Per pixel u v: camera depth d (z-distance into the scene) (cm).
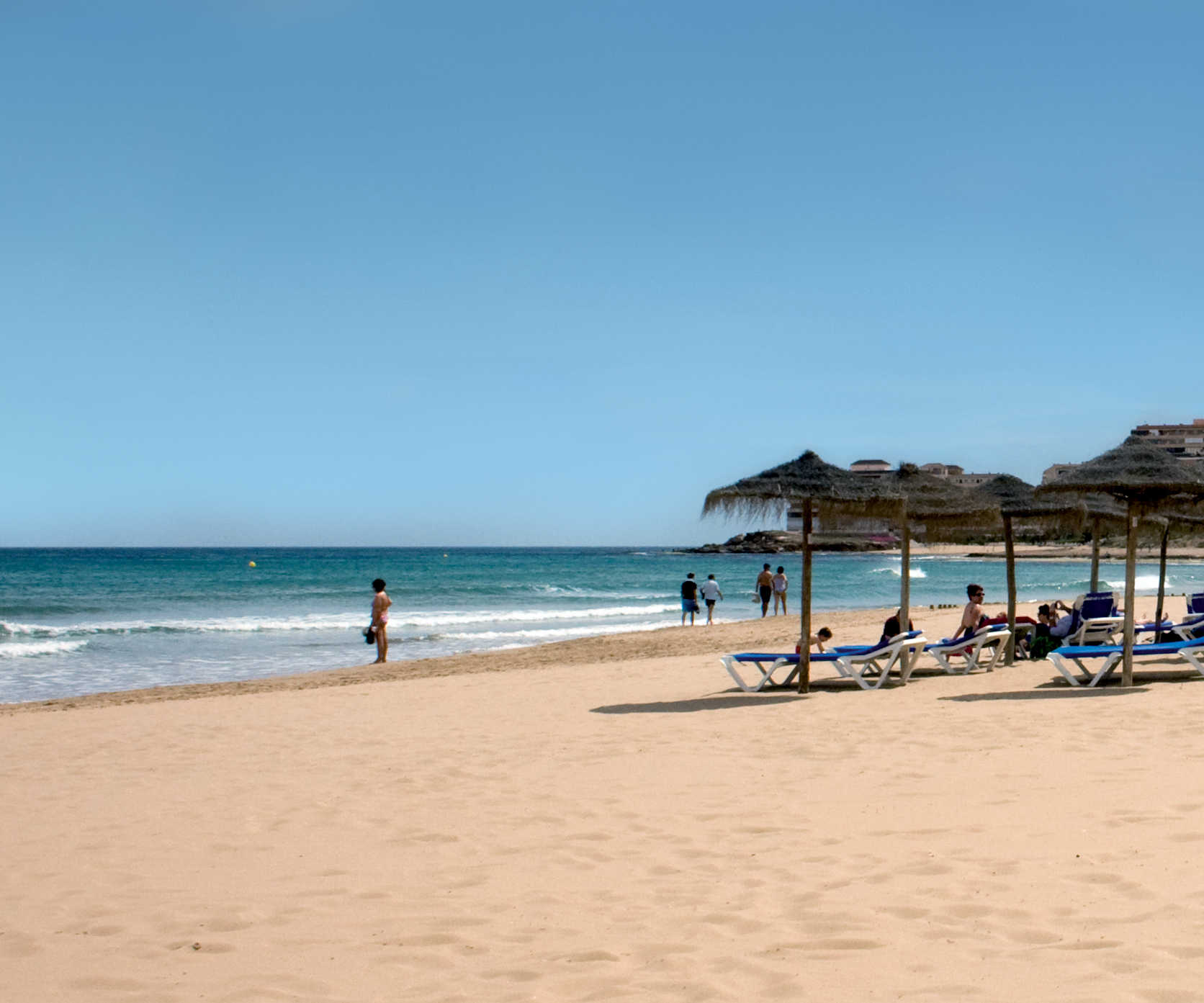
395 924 423
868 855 484
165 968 382
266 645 2623
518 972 365
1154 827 495
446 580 6831
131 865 524
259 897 464
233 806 649
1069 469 1116
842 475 1133
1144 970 328
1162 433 12144
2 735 982
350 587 5706
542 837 549
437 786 686
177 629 3080
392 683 1407
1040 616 1459
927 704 977
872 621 2555
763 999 329
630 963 368
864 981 337
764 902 425
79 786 732
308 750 846
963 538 1379
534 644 2630
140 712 1134
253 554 16800
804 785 641
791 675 1191
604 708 1050
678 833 543
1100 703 925
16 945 411
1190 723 793
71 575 6925
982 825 521
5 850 562
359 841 557
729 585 6284
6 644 2606
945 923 387
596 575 7825
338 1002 346
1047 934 368
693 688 1216
